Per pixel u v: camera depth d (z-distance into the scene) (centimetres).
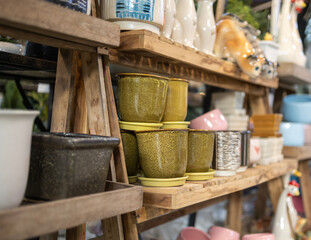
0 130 48
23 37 61
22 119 50
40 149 58
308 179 196
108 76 78
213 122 108
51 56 91
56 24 56
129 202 63
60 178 56
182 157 80
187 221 162
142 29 77
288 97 205
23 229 47
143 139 79
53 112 81
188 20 99
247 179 111
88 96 78
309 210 193
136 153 84
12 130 49
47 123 122
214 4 136
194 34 103
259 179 120
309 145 179
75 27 59
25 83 116
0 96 124
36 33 62
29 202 59
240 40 117
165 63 100
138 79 79
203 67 101
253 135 156
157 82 81
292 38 169
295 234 166
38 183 58
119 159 76
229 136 103
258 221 178
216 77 125
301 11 183
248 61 116
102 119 75
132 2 78
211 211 178
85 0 65
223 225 170
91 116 77
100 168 61
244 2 152
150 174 80
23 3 52
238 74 122
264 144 134
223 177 101
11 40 87
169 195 75
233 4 146
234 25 120
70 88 79
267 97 163
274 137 148
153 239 130
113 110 77
